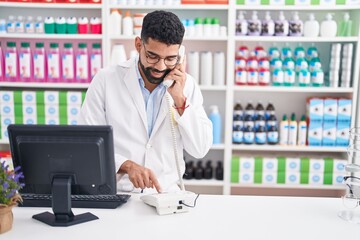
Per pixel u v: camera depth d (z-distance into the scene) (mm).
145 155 1889
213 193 3514
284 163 3148
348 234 1393
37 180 1469
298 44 3318
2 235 1342
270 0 2967
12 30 3082
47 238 1324
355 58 3039
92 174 1451
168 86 1740
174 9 3225
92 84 1935
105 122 1933
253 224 1457
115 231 1380
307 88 3043
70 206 1461
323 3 2969
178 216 1518
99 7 3004
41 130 1409
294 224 1467
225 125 3137
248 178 3172
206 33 3051
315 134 3135
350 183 1663
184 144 1904
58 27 3053
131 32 3092
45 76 3141
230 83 3066
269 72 3166
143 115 1872
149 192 1830
